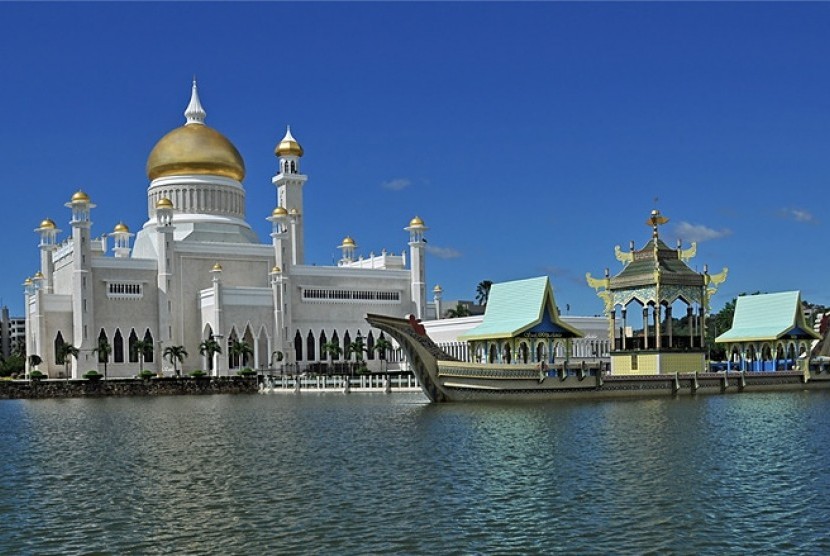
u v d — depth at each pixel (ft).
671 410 248.73
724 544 97.50
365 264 637.71
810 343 371.56
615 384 306.55
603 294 350.02
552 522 107.14
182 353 503.61
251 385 477.36
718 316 590.96
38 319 510.58
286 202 597.52
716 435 185.57
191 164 571.28
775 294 371.56
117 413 303.27
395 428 211.82
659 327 331.36
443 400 292.81
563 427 203.10
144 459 168.25
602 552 95.14
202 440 199.31
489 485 129.70
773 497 119.34
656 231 339.36
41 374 472.44
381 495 124.06
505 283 311.27
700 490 124.16
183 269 547.08
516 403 280.51
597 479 132.98
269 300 545.44
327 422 237.04
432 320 582.76
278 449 177.99
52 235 582.35
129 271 527.81
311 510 115.75
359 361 538.47
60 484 140.97
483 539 100.42
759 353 369.91
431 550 96.68
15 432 232.32
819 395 318.45
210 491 131.03
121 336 522.88
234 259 563.48
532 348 299.58
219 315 524.93
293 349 547.90
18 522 113.19
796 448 164.86
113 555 97.81
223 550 98.63
